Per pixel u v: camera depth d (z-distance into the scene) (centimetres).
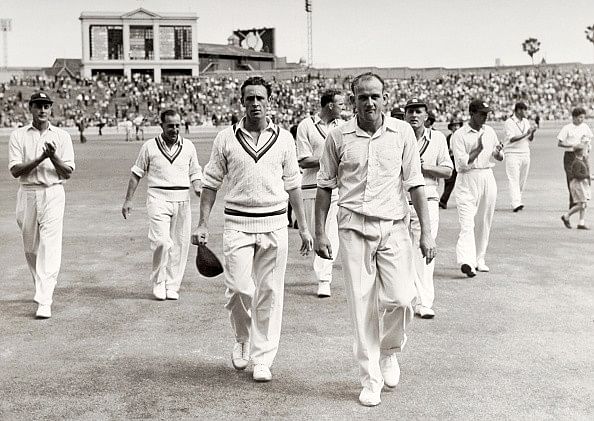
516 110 1519
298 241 1204
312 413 486
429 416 480
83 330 695
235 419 477
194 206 1673
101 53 9306
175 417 481
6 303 801
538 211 1519
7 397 519
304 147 840
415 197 522
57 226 755
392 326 522
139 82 8638
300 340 656
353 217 515
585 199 1275
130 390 533
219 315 751
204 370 579
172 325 713
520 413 484
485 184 894
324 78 9931
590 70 10262
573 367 577
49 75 9844
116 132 6931
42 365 592
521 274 924
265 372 549
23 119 7019
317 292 842
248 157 554
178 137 821
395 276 515
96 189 2047
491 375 559
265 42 13050
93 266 1003
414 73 10388
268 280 561
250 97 555
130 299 820
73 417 482
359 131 512
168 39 9444
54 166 740
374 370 504
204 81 9044
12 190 2033
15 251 1113
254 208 559
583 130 1302
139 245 1165
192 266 1017
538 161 2944
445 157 752
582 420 472
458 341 648
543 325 698
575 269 952
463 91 9606
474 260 891
